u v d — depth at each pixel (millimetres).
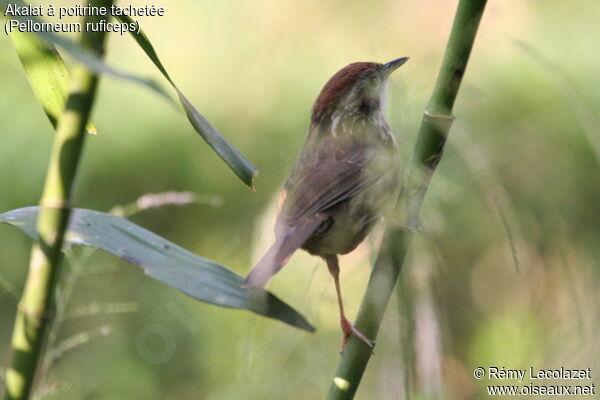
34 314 3949
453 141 5176
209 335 10531
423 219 5309
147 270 4680
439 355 4902
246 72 10945
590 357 5520
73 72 3896
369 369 8180
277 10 11039
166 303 10664
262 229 8344
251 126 10789
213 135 4660
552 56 9914
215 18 11031
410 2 10750
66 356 10094
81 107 3850
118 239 4781
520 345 6672
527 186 8141
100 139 10625
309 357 6703
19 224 4438
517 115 9258
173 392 10328
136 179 10703
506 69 9648
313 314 5523
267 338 7035
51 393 5980
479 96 6004
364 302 4973
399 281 4926
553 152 8992
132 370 10289
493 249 9133
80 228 4738
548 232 6234
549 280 6141
